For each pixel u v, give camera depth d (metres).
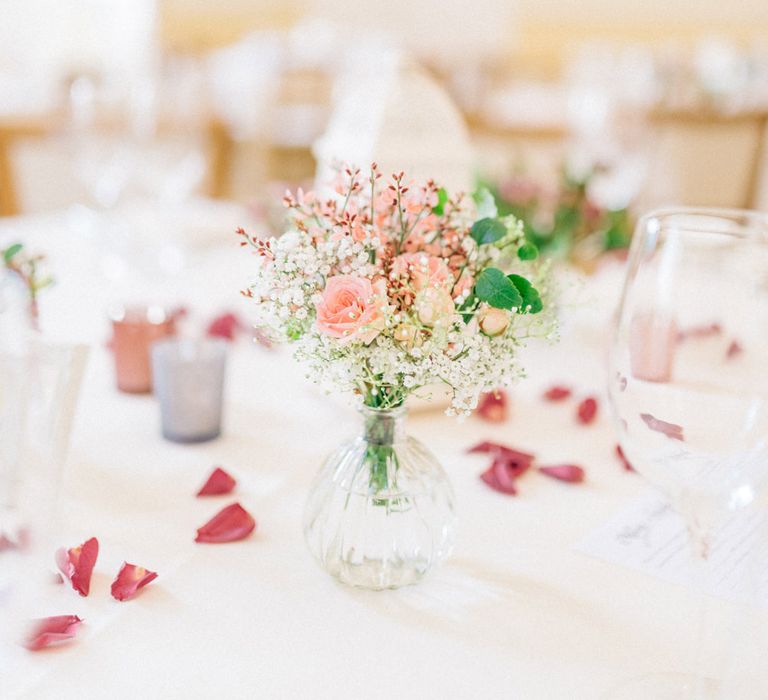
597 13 6.14
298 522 0.75
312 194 0.67
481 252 0.67
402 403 0.64
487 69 4.75
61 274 1.48
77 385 0.57
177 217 1.72
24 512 0.56
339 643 0.58
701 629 0.56
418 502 0.64
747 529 0.75
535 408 1.03
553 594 0.65
